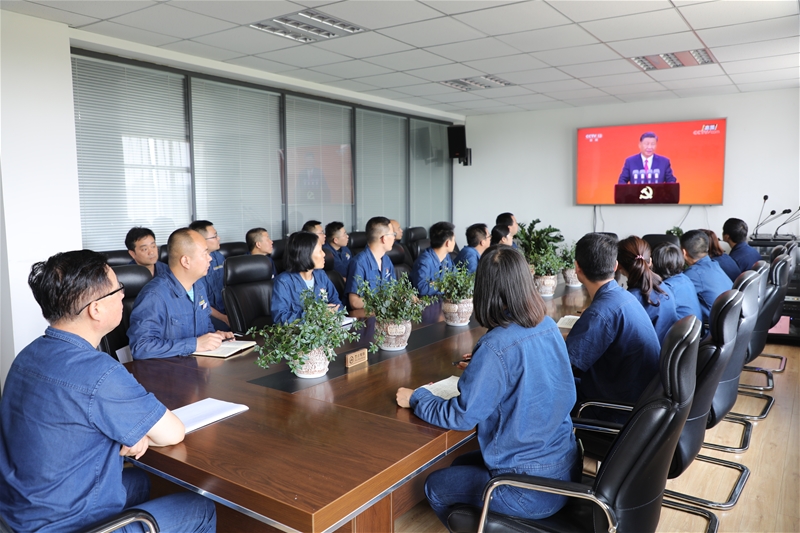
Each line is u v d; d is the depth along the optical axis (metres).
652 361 2.23
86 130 4.95
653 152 7.80
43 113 4.31
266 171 6.55
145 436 1.48
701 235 3.97
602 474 1.43
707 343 1.85
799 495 2.69
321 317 2.17
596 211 8.36
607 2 3.93
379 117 8.12
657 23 4.40
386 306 2.52
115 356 2.79
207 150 5.92
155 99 5.45
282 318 3.20
